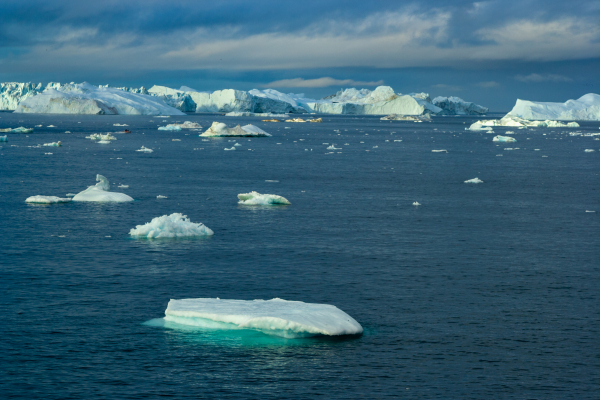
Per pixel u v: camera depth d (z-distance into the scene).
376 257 27.05
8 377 14.98
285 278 23.47
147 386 14.64
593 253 28.45
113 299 20.62
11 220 34.09
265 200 41.34
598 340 17.78
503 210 40.56
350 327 17.89
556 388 14.89
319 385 14.80
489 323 19.00
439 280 23.61
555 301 21.23
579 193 49.50
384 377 15.27
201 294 21.31
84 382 14.78
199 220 35.06
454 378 15.30
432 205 42.16
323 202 42.69
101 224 33.38
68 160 70.31
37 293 21.17
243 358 16.17
